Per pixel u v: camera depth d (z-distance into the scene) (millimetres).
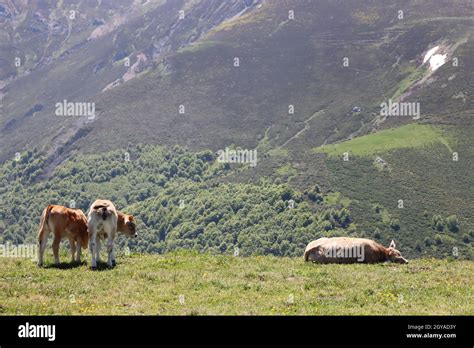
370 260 26047
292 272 23219
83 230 23688
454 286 21484
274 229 167375
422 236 159625
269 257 27984
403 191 183875
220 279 21609
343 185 190375
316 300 19125
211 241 173750
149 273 22125
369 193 183500
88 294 19172
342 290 20453
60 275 21469
